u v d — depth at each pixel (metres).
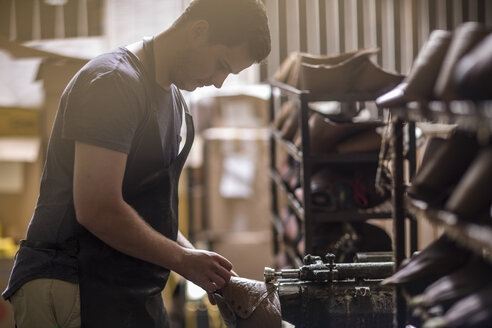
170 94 2.22
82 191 1.93
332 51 5.51
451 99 1.30
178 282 4.79
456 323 1.26
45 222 2.13
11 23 5.20
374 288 2.10
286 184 3.94
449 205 1.31
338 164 3.24
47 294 2.12
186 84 2.17
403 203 1.78
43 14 5.21
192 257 2.08
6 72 4.80
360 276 2.12
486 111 1.14
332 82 3.02
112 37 5.35
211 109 6.02
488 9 5.32
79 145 1.95
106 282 2.15
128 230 1.97
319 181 3.16
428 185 1.50
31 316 2.13
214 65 2.11
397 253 1.78
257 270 5.75
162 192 2.23
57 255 2.13
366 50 3.06
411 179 2.87
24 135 4.73
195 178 5.89
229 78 5.73
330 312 2.11
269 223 5.88
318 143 3.08
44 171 2.16
